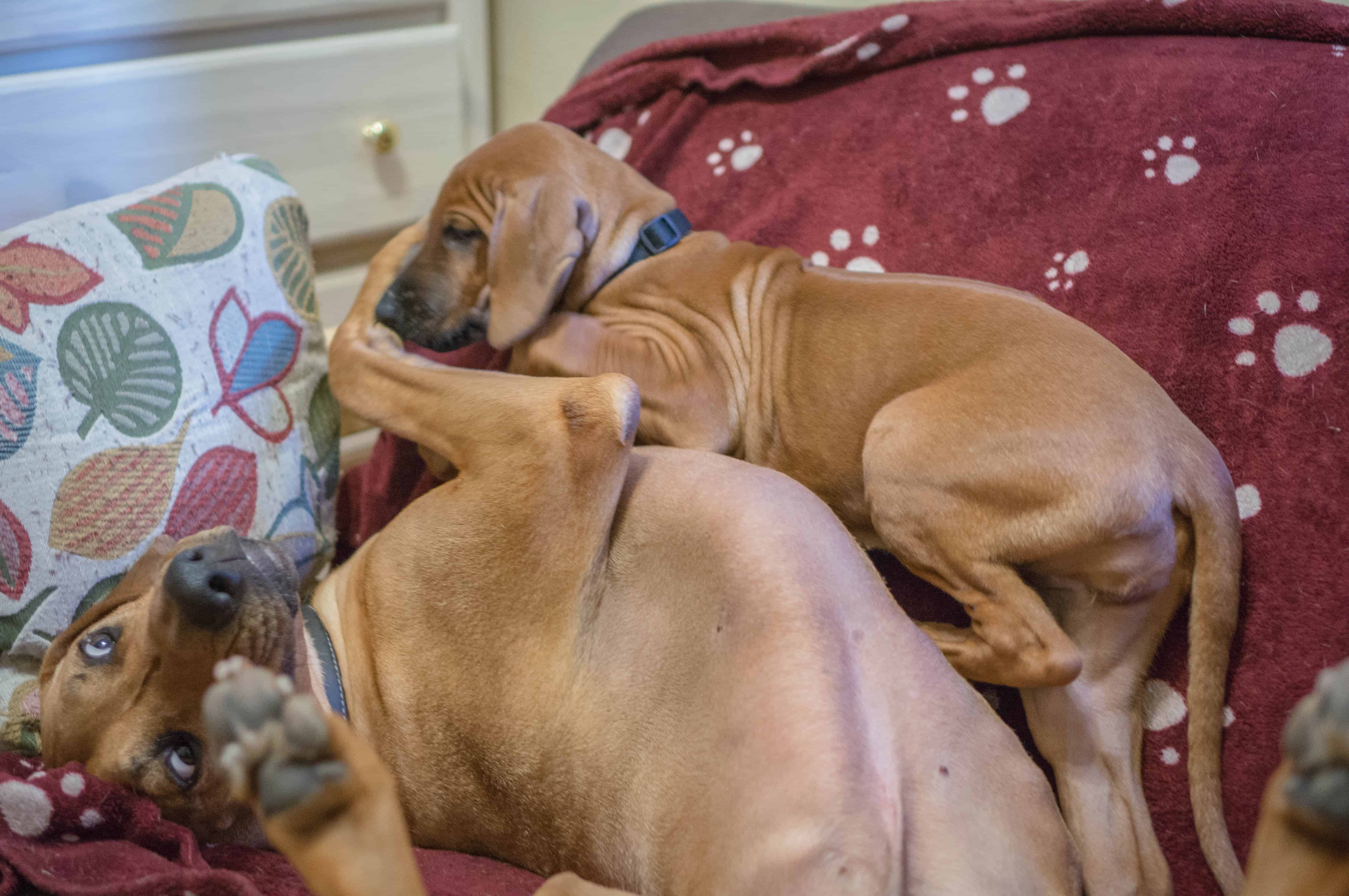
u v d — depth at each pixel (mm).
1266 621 1429
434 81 2982
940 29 1966
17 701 1524
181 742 1351
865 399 1617
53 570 1543
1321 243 1494
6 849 1134
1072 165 1760
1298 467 1450
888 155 1958
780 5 2402
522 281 1765
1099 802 1442
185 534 1679
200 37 2619
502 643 1394
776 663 1234
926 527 1490
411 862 947
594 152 1926
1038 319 1534
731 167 2145
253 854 1349
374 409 1657
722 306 1785
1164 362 1582
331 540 1979
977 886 1196
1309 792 777
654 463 1479
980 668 1471
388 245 2057
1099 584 1434
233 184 1903
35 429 1552
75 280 1649
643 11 2596
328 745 912
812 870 1114
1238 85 1650
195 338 1749
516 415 1458
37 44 2373
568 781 1352
